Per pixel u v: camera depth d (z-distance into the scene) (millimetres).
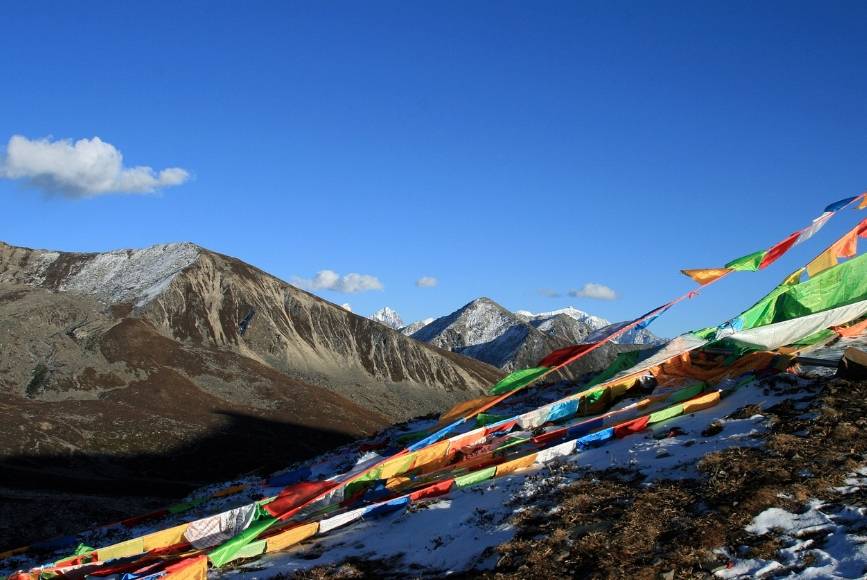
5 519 40375
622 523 11383
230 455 76750
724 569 9742
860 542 9516
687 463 13266
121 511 45344
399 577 11742
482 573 11023
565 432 16766
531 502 13227
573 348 16938
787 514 10648
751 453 12836
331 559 13078
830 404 14133
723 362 18250
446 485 15234
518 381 17672
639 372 18641
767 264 17141
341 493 15945
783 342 18203
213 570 13492
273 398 106438
